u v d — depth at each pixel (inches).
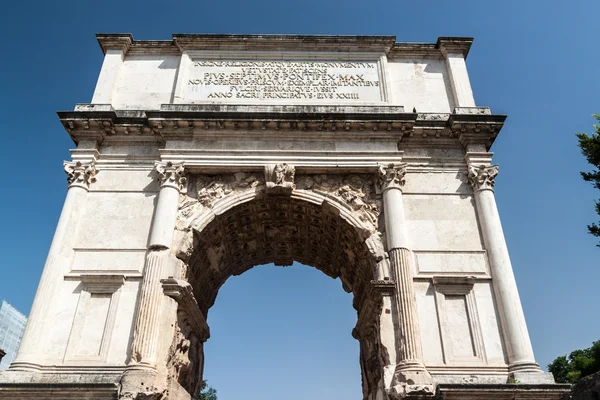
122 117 911.0
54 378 697.6
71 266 800.3
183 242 818.2
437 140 929.5
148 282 765.3
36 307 747.4
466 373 724.7
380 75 1006.4
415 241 835.4
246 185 890.7
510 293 774.5
